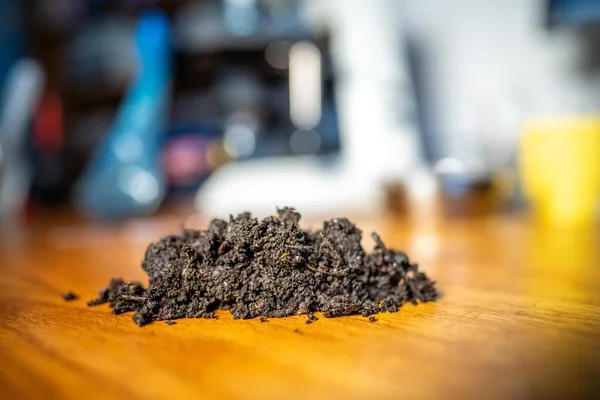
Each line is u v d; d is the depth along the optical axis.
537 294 0.25
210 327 0.20
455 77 0.76
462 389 0.13
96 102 0.95
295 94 0.72
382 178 0.62
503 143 0.73
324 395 0.13
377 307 0.22
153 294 0.22
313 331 0.19
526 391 0.13
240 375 0.14
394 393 0.13
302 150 0.72
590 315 0.21
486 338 0.18
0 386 0.14
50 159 1.01
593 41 0.65
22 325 0.21
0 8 1.07
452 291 0.26
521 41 0.71
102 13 0.91
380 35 0.65
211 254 0.23
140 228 0.58
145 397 0.13
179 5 0.82
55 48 1.04
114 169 0.65
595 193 0.53
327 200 0.62
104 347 0.17
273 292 0.22
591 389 0.13
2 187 0.85
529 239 0.44
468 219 0.57
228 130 0.79
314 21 0.72
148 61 0.66
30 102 0.85
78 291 0.28
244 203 0.61
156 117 0.67
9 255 0.43
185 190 0.83
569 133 0.52
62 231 0.59
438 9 0.77
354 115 0.66
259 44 0.77
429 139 0.79
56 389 0.14
